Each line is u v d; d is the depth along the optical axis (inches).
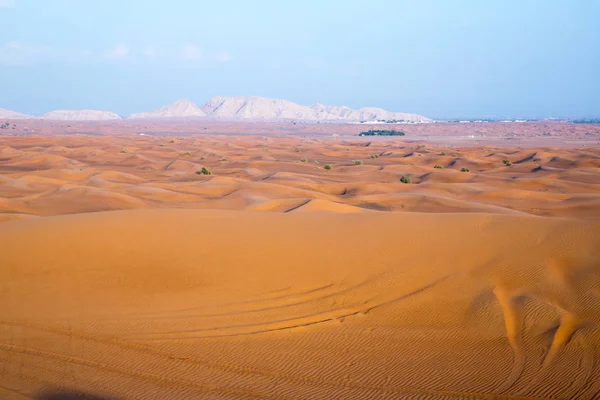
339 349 437.1
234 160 3543.3
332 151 4439.0
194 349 432.8
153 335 455.2
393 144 5846.5
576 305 512.4
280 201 1310.3
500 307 504.1
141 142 5438.0
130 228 708.7
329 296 535.5
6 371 388.5
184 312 500.4
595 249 613.0
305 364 412.5
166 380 383.6
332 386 381.1
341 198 1688.0
